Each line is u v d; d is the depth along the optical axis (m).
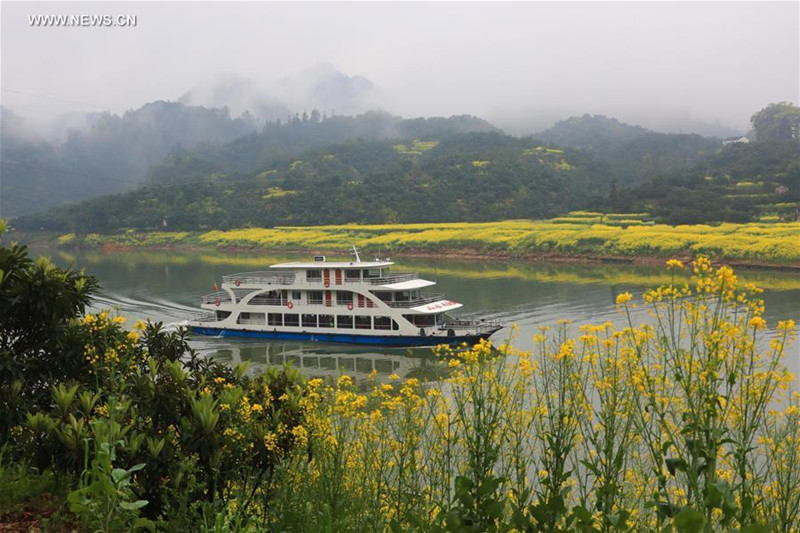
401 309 41.06
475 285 65.75
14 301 10.95
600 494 6.21
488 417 7.40
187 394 9.66
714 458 5.49
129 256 116.25
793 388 11.77
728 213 105.25
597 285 62.69
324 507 7.26
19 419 10.18
